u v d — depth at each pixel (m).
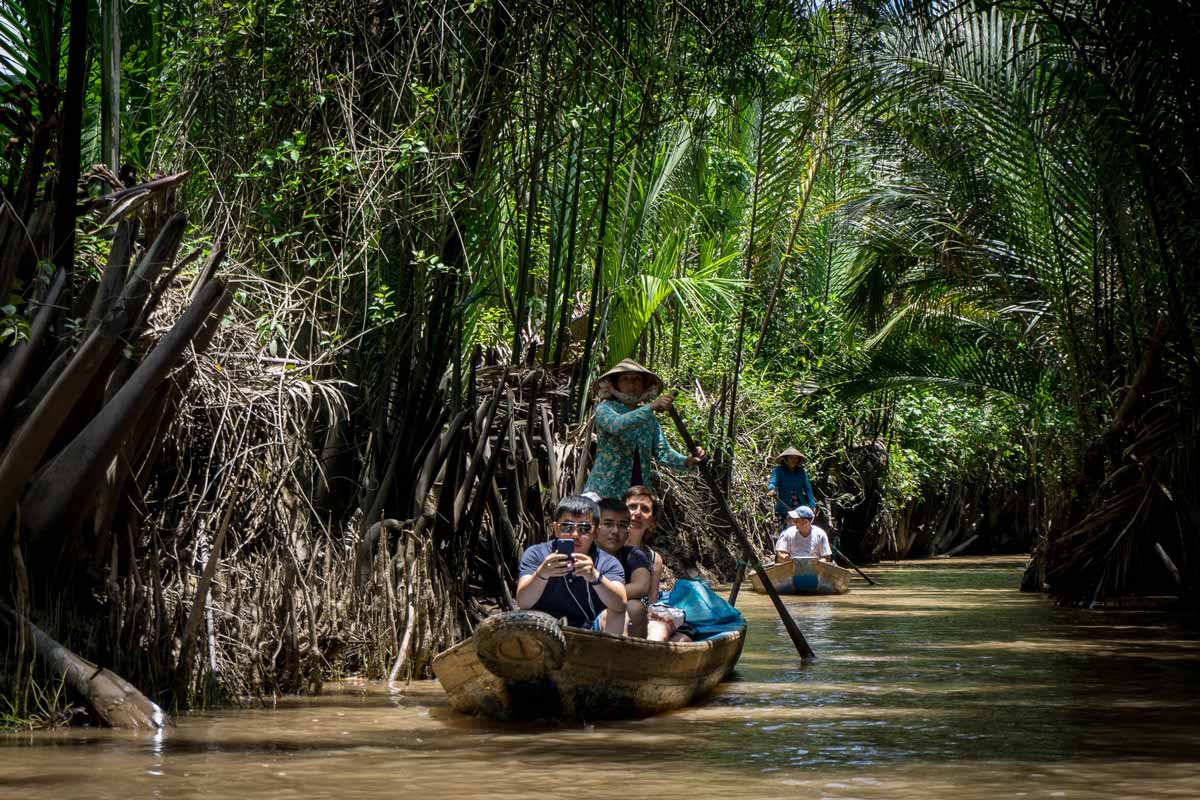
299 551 7.69
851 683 7.63
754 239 16.81
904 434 23.91
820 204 18.19
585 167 10.80
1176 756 5.24
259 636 6.99
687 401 15.80
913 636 10.48
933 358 17.30
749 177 16.88
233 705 6.60
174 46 9.26
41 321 5.99
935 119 13.96
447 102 8.77
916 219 15.47
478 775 4.81
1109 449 13.30
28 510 5.85
